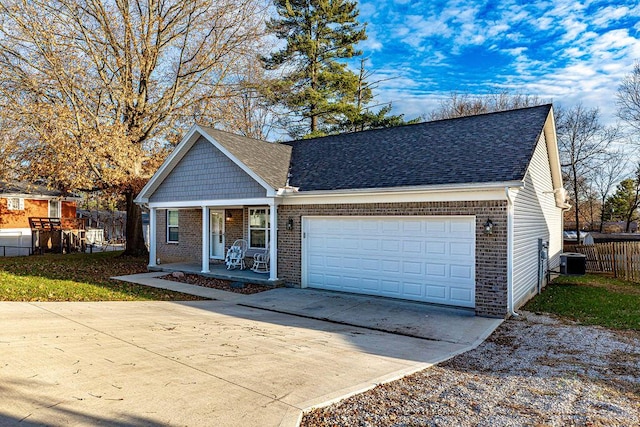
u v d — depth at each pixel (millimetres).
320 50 28062
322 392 4301
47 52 15078
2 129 15375
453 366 5496
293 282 12055
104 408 3654
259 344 6242
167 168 14461
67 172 15109
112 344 5719
